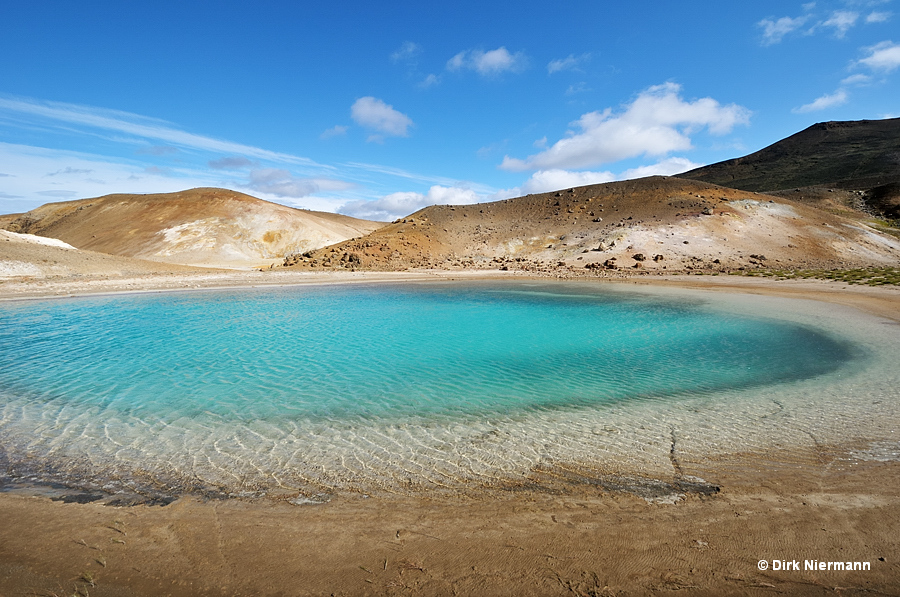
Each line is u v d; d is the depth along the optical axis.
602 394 9.59
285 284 35.25
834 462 6.24
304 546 4.50
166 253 74.06
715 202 58.41
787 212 56.84
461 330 16.83
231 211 88.31
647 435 7.36
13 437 7.30
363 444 7.08
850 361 11.78
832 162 136.50
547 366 11.88
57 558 4.31
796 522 4.79
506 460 6.49
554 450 6.82
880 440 6.95
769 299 24.70
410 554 4.37
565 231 58.59
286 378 10.79
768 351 13.16
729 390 9.73
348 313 20.97
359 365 11.98
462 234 63.94
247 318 19.48
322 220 102.94
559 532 4.70
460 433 7.54
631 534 4.64
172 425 7.85
